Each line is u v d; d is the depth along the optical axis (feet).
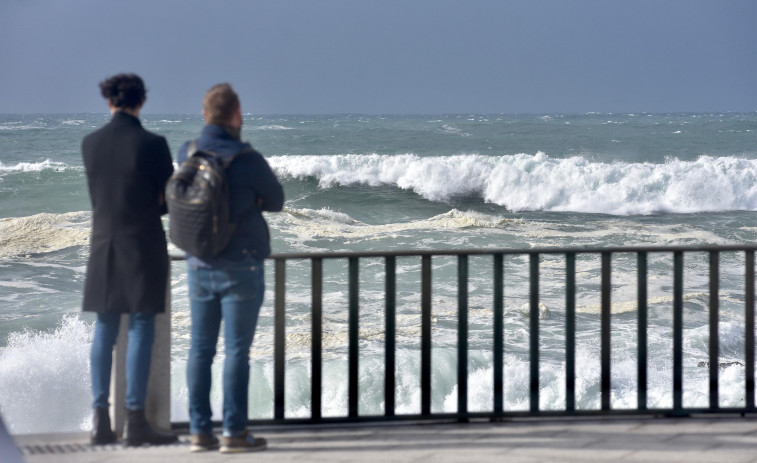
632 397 60.08
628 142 386.73
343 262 115.75
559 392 61.77
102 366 29.30
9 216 169.89
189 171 26.50
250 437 28.71
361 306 90.43
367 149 361.10
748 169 202.49
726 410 32.68
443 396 62.59
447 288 99.86
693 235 152.76
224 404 28.27
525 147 365.20
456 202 203.00
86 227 138.82
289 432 31.01
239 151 26.89
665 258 118.21
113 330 29.40
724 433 30.42
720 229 160.86
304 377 64.08
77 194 192.54
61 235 132.67
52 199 187.01
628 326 82.64
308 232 143.43
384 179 211.41
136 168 27.89
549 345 75.00
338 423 31.89
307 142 390.21
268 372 64.85
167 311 30.53
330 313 87.04
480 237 143.95
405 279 104.53
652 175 203.00
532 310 31.96
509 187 203.51
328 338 76.38
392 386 31.99
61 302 94.22
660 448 28.60
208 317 27.94
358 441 29.73
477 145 377.30
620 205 198.08
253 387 62.64
